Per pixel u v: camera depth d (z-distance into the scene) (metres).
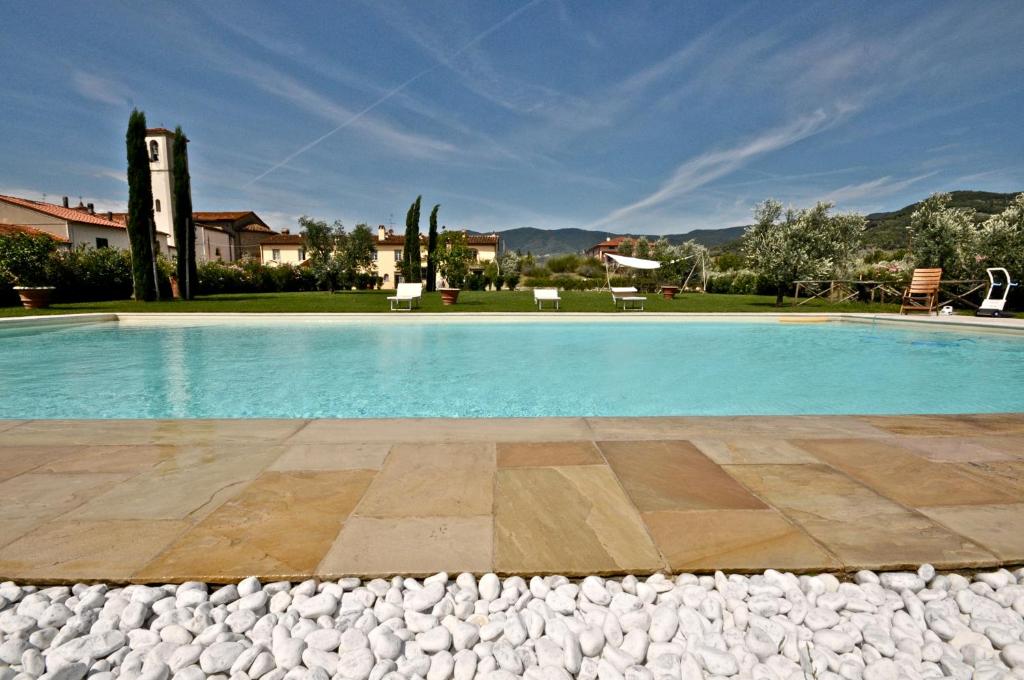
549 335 9.98
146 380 6.04
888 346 8.77
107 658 1.42
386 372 6.55
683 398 5.29
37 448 2.80
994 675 1.38
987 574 1.76
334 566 1.71
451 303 15.42
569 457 2.72
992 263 13.83
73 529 1.91
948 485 2.38
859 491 2.31
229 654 1.42
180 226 17.33
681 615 1.57
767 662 1.47
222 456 2.69
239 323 11.40
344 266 21.81
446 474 2.48
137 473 2.46
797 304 16.27
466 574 1.69
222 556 1.75
